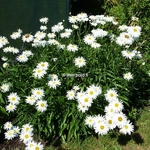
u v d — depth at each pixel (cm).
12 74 132
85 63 122
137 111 144
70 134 124
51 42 134
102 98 124
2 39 132
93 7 224
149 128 136
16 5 151
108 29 162
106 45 135
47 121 121
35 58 135
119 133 132
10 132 116
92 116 117
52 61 132
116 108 111
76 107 122
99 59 130
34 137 130
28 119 126
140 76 145
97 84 126
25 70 132
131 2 185
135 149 127
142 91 152
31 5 154
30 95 127
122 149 126
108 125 109
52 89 123
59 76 128
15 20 154
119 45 131
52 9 159
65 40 149
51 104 121
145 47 167
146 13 181
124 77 126
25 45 155
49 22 162
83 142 128
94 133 132
